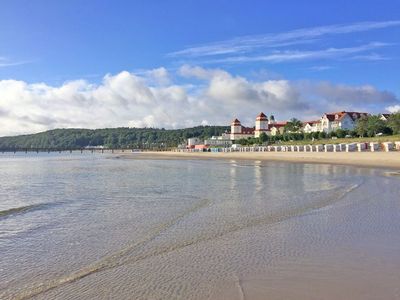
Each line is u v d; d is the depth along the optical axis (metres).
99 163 69.94
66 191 23.36
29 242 11.05
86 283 7.73
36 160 91.00
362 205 16.33
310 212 14.91
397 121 98.81
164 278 7.88
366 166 45.38
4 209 16.77
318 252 9.48
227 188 23.77
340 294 6.84
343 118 147.50
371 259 8.85
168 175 36.22
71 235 11.80
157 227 12.65
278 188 23.28
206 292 7.07
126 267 8.64
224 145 177.25
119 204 17.83
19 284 7.77
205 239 10.96
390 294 6.80
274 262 8.77
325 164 52.50
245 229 12.15
